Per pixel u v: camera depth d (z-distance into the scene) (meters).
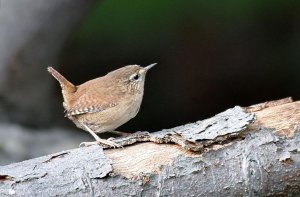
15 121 13.42
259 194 6.71
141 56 14.13
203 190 6.64
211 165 6.68
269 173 6.70
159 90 14.30
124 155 6.77
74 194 6.48
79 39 14.06
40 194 6.43
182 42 14.02
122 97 8.13
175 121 14.39
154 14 13.88
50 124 14.02
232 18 13.91
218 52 14.13
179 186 6.62
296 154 6.73
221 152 6.71
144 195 6.58
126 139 6.88
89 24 13.93
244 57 14.11
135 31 13.95
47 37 12.92
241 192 6.69
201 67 14.20
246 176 6.67
